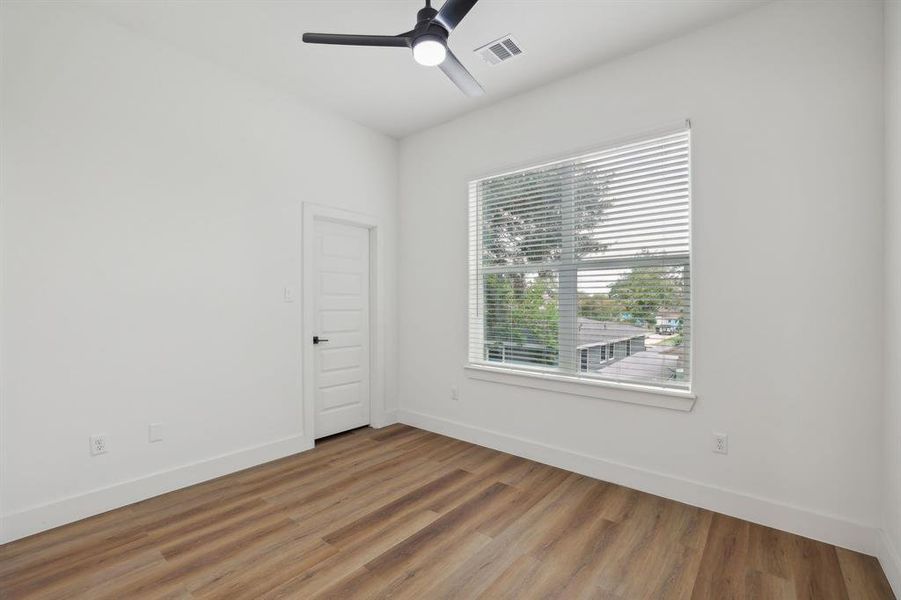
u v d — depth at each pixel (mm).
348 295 3922
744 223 2348
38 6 2246
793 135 2209
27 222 2205
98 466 2422
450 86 3240
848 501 2068
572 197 3066
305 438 3445
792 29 2215
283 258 3320
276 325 3270
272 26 2545
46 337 2258
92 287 2412
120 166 2523
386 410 4164
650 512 2420
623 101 2793
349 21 2504
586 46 2691
